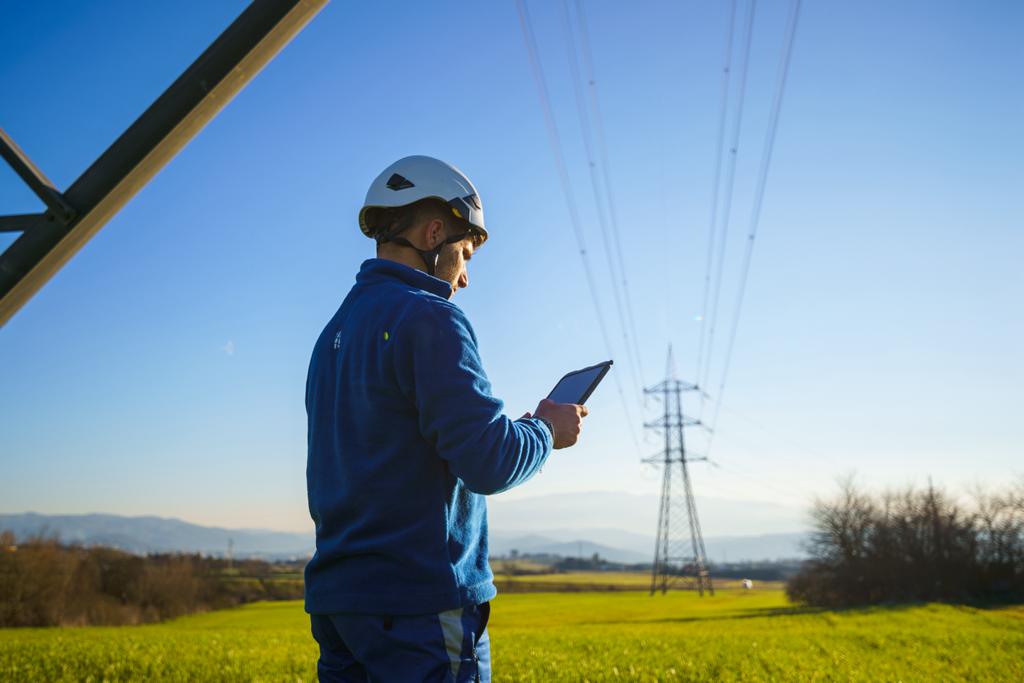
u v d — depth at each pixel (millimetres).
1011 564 58000
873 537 61875
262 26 2221
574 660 10477
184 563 71812
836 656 11938
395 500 1828
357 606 1780
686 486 74562
